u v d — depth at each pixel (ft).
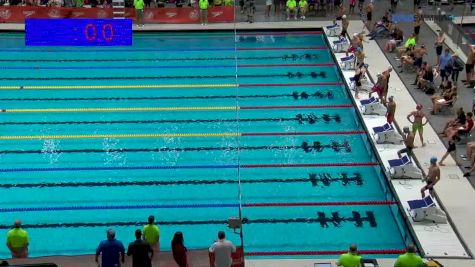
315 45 81.05
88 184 49.42
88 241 42.63
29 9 84.74
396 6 89.81
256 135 57.41
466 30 79.10
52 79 69.82
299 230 44.06
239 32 84.79
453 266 38.70
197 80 69.92
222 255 34.47
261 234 43.57
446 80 63.21
